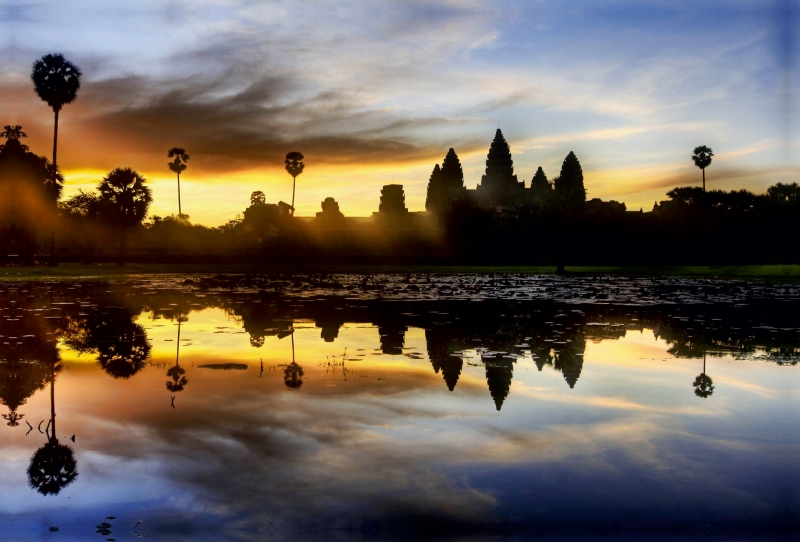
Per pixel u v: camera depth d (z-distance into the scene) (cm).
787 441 661
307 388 879
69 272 4353
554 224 5372
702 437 676
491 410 773
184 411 766
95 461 607
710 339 1338
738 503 517
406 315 1788
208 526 481
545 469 587
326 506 512
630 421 729
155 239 9194
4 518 496
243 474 576
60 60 4703
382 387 887
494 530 473
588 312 1889
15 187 4653
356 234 8406
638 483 556
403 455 621
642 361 1084
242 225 10112
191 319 1686
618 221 6316
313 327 1529
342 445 648
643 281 3775
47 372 988
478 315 1798
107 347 1227
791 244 6162
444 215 8400
